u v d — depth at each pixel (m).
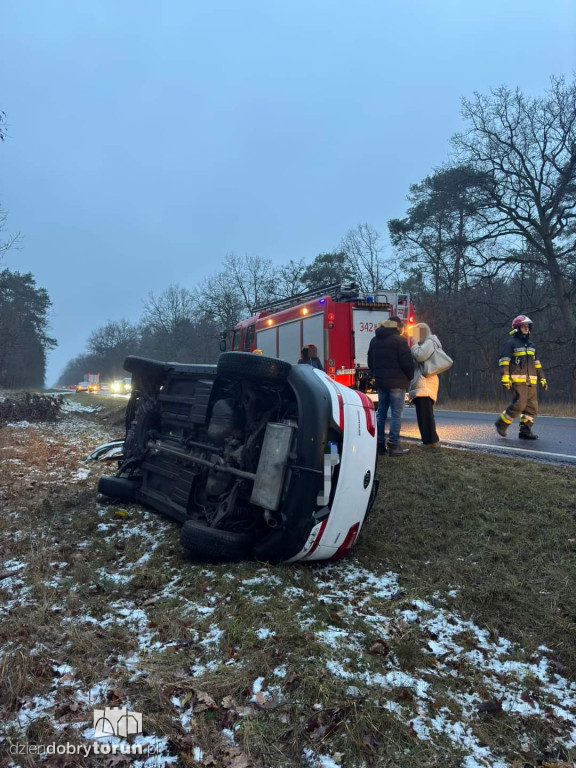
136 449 5.42
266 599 3.22
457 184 28.16
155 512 5.17
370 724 2.20
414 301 35.12
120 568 3.88
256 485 3.64
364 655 2.70
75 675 2.51
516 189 27.78
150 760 2.02
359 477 3.85
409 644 2.80
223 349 20.33
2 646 2.76
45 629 2.92
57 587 3.51
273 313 16.56
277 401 3.95
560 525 4.20
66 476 7.05
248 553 3.84
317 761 2.04
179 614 3.10
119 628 2.95
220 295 51.66
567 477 5.41
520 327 8.78
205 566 3.74
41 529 4.77
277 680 2.46
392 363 6.82
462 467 5.99
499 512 4.55
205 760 2.03
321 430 3.54
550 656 2.79
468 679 2.59
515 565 3.70
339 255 45.59
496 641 2.92
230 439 3.99
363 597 3.40
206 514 4.14
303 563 3.87
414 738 2.16
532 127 27.14
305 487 3.50
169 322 70.56
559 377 33.25
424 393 7.32
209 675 2.50
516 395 8.71
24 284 76.56
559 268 27.84
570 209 26.75
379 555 4.03
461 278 33.22
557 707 2.43
